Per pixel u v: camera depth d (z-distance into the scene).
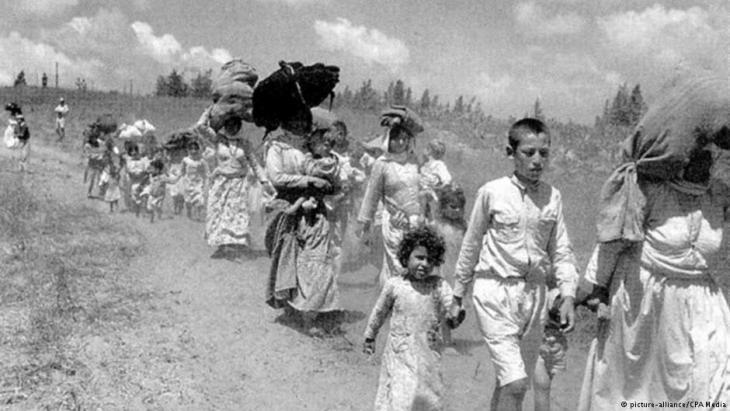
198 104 44.50
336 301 7.47
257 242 11.91
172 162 14.84
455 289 5.04
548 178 19.72
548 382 4.97
